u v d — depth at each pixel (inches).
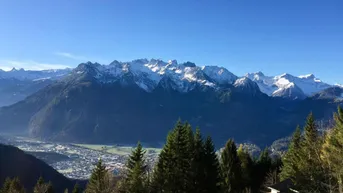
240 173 3080.7
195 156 2618.1
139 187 2497.5
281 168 3398.1
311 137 2738.7
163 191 2541.8
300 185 2262.6
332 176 2023.9
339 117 2508.6
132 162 2736.2
